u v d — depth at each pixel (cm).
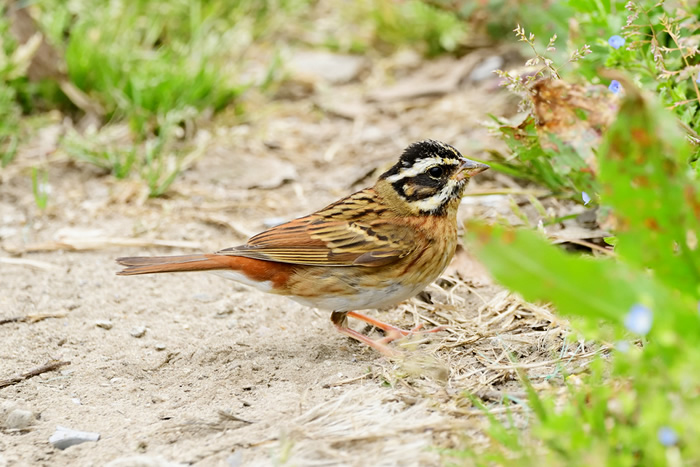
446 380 855
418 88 1705
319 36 1920
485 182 1337
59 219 1337
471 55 1764
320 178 1452
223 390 895
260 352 980
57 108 1612
